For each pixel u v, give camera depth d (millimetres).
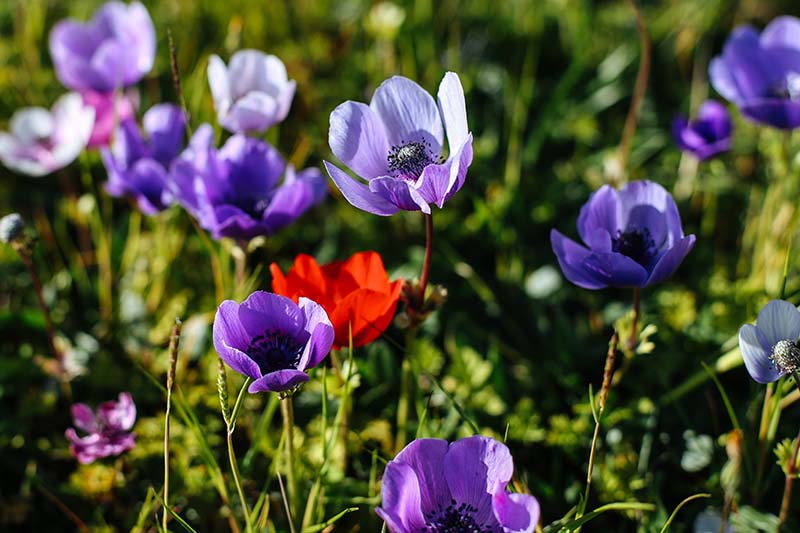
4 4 1128
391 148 682
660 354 809
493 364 804
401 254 912
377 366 813
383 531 679
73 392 829
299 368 627
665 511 748
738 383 808
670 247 684
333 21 1107
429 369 811
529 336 860
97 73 855
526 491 680
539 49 1083
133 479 766
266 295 643
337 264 711
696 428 783
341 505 743
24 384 830
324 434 688
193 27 1068
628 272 679
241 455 786
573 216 934
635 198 709
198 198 728
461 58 1062
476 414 785
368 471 766
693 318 835
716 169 934
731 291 841
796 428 770
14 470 792
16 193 964
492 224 898
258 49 1030
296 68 1005
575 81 1041
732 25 1109
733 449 745
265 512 694
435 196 648
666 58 1061
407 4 1038
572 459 775
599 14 1113
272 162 754
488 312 870
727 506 703
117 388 823
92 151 950
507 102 1014
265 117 754
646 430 774
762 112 800
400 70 1013
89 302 885
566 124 999
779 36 837
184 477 760
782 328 652
